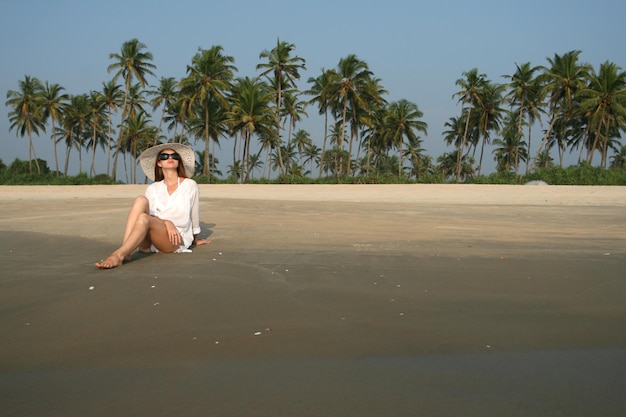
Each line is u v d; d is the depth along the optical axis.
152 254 4.86
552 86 45.28
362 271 4.05
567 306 3.05
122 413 1.73
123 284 3.58
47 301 3.16
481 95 53.19
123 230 6.82
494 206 11.98
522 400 1.81
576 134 53.19
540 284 3.62
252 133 46.16
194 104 46.78
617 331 2.57
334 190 22.19
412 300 3.19
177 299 3.20
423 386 1.93
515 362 2.16
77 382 1.98
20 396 1.86
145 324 2.72
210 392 1.88
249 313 2.91
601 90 43.53
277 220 8.09
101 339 2.49
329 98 48.16
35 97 55.00
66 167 64.06
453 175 85.56
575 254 4.89
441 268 4.18
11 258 4.71
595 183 31.47
